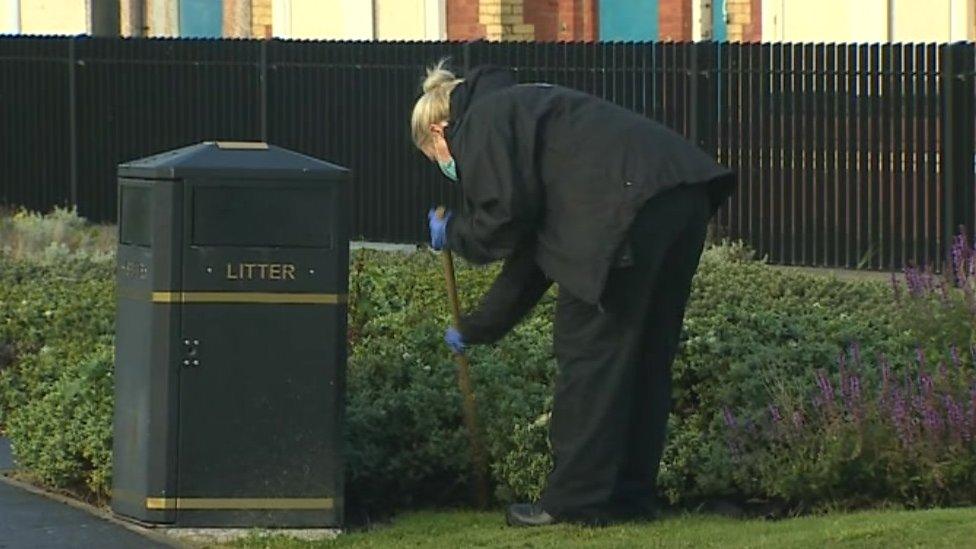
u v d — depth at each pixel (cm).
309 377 1720
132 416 1739
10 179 4691
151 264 1695
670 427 1916
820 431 1861
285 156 1716
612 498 1739
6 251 3544
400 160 4256
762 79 3838
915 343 2156
